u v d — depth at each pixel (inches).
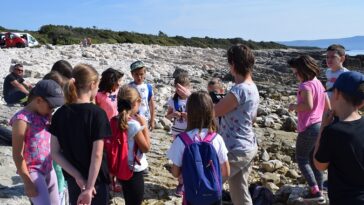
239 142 199.5
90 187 155.8
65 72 225.0
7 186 252.1
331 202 148.4
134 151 203.6
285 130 497.0
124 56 1476.4
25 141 168.1
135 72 295.6
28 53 1203.9
